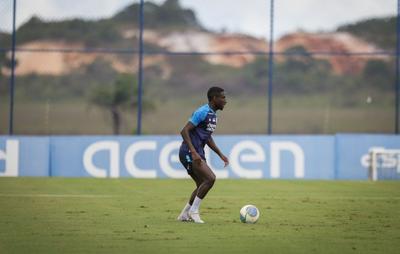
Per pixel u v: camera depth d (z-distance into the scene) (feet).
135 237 137.69
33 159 294.25
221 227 150.92
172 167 295.48
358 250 126.11
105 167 295.69
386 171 298.56
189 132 154.51
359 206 194.29
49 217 166.30
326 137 298.76
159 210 181.37
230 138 296.10
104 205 192.24
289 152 297.33
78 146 295.48
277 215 173.17
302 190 244.83
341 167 298.56
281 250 125.49
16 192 229.45
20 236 138.51
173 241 133.59
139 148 296.10
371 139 299.58
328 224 157.28
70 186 252.42
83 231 144.87
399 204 199.93
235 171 295.89
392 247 129.18
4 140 293.64
